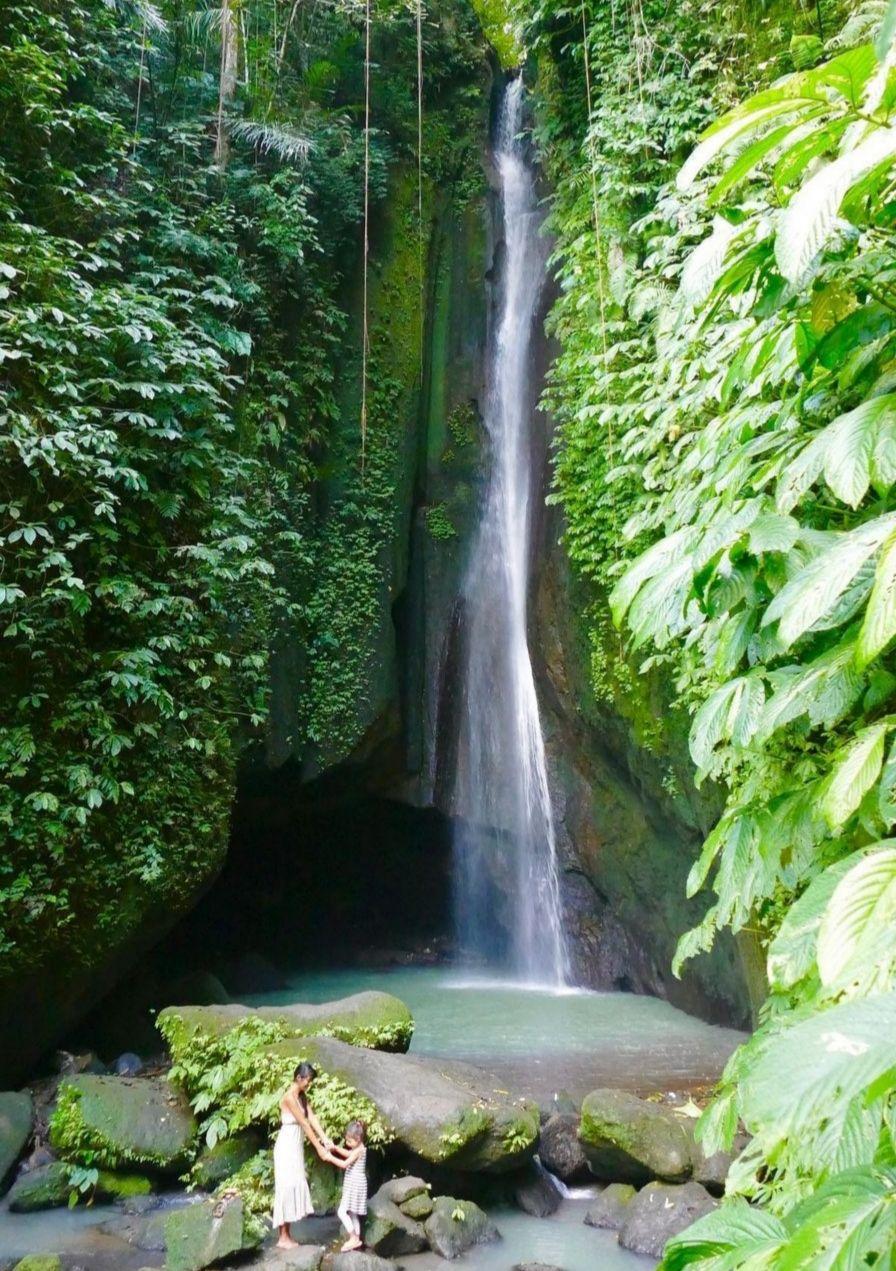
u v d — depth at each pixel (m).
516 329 12.63
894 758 2.14
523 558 11.66
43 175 7.73
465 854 12.38
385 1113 5.31
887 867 1.67
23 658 6.52
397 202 11.86
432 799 11.73
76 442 6.75
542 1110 5.91
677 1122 5.33
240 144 9.97
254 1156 5.61
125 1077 6.39
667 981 9.14
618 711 8.53
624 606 3.00
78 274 7.40
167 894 7.23
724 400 3.40
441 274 12.55
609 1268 4.65
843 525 3.19
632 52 8.48
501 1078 6.54
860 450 2.27
